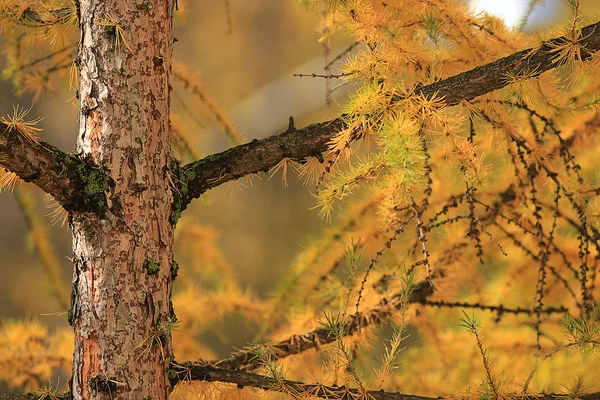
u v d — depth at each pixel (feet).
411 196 30.42
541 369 32.30
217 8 82.64
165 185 30.30
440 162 32.24
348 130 30.32
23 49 31.89
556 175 31.55
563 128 31.86
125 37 30.19
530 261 32.65
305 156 30.50
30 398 30.37
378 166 30.22
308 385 30.42
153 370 30.25
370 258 32.24
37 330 31.96
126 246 30.19
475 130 31.58
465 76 30.50
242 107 75.97
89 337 30.17
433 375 32.65
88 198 30.12
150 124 30.25
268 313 32.32
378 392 30.42
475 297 32.76
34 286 67.46
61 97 63.62
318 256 32.24
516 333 32.58
